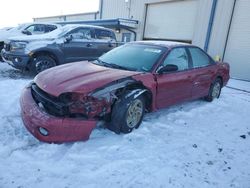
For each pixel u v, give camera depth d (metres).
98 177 2.75
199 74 5.26
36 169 2.79
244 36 10.95
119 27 17.55
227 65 6.61
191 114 5.03
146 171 2.94
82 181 2.67
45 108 3.33
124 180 2.74
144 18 16.66
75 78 3.53
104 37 9.09
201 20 12.72
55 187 2.54
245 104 6.42
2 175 2.65
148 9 16.39
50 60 7.64
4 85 6.02
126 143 3.52
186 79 4.80
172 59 4.60
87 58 8.47
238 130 4.53
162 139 3.78
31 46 7.22
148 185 2.71
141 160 3.14
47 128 3.06
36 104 3.37
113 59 4.61
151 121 4.43
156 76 4.13
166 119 4.61
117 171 2.88
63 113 3.15
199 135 4.09
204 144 3.79
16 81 6.55
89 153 3.18
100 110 3.37
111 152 3.26
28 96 3.57
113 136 3.67
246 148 3.82
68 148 3.24
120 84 3.56
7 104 4.69
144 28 16.86
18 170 2.75
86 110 3.23
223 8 11.67
